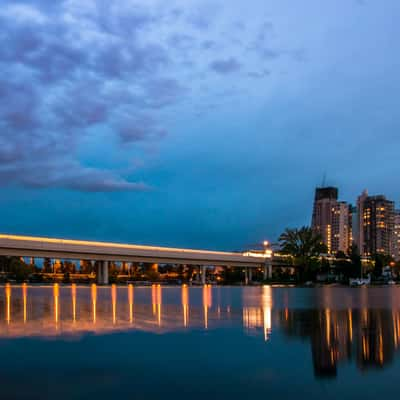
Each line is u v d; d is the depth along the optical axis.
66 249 134.62
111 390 16.25
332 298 71.44
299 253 180.50
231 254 187.00
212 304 54.03
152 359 21.00
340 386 16.62
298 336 27.39
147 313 41.16
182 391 16.12
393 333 28.70
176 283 187.75
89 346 23.97
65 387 16.66
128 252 150.88
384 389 16.23
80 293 82.88
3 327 31.05
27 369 19.19
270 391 16.08
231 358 21.08
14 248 123.69
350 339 26.33
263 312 43.34
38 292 86.06
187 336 27.34
